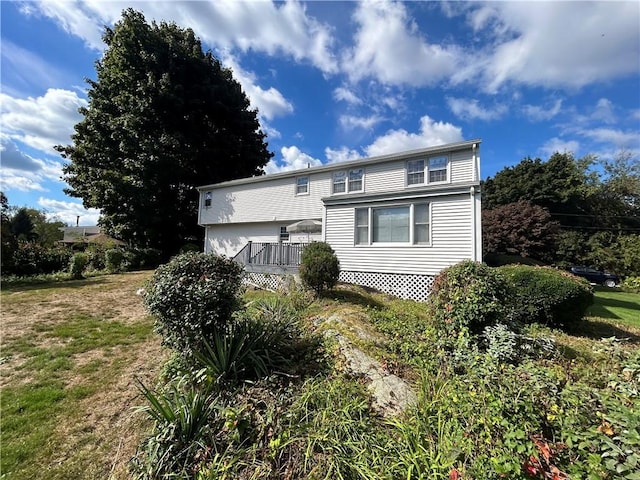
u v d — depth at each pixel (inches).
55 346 208.7
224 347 132.6
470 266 184.9
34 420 128.6
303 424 101.5
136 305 324.2
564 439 74.4
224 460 94.6
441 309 181.2
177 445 99.6
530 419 78.8
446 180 472.7
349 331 176.6
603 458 68.5
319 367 142.3
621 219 1069.8
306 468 88.5
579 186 1031.6
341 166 570.6
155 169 740.7
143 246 805.9
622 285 743.7
